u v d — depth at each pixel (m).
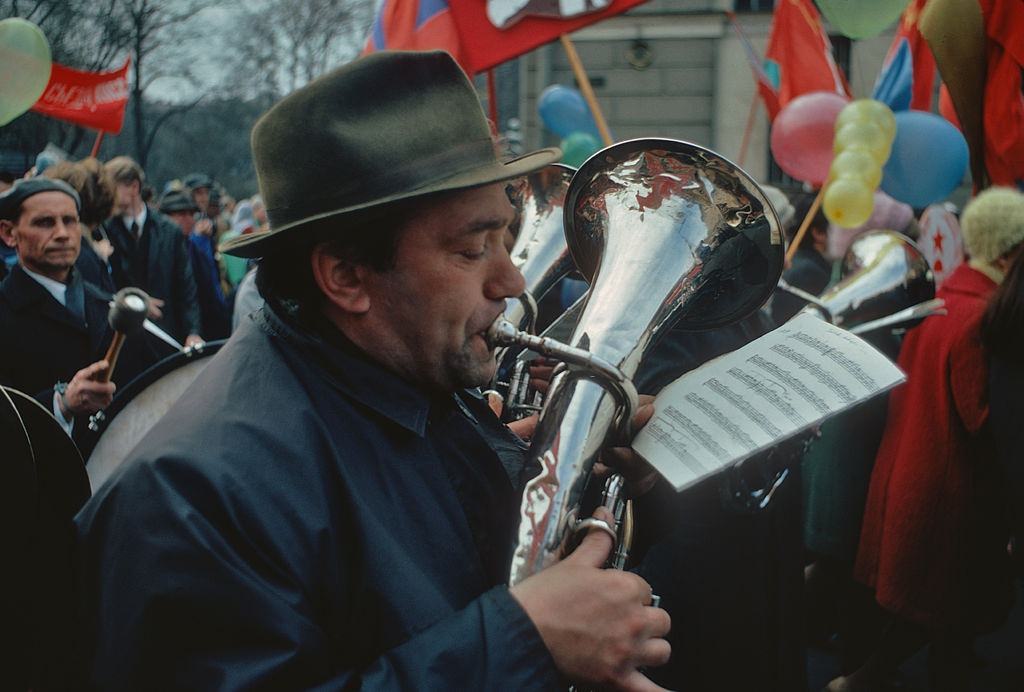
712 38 13.86
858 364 1.25
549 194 1.97
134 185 5.50
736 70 13.87
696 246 1.43
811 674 3.56
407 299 1.13
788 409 1.22
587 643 1.01
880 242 3.03
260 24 16.22
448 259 1.12
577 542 1.13
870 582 3.12
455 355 1.15
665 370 2.39
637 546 1.49
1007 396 2.59
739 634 2.44
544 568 1.10
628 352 1.27
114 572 1.01
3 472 1.13
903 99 4.74
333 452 1.10
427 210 1.10
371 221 1.10
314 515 1.05
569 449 1.14
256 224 11.27
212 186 12.32
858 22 3.04
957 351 2.90
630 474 1.35
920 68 4.72
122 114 4.09
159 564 0.98
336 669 1.03
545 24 3.66
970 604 2.95
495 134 1.37
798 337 1.33
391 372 1.17
